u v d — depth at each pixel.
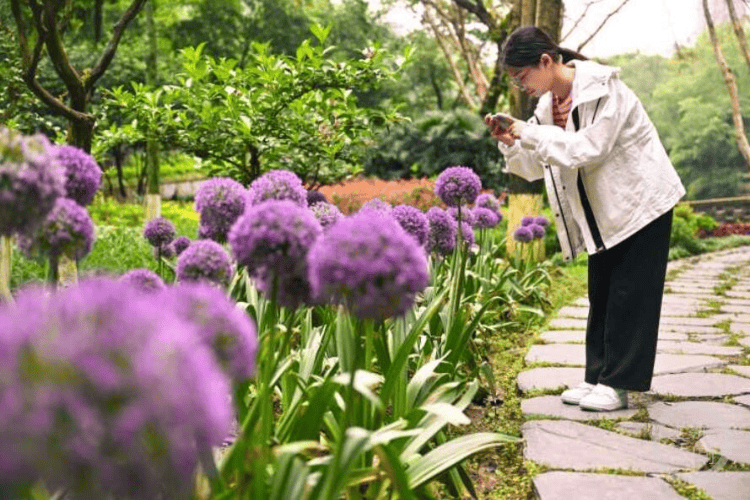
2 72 4.88
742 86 35.06
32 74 3.56
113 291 0.83
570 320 6.40
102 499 0.77
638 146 3.43
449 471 2.62
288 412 2.05
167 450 0.77
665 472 2.84
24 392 0.70
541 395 3.98
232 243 1.65
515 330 5.92
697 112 37.38
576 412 3.62
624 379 3.51
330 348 2.95
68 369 0.71
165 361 0.75
